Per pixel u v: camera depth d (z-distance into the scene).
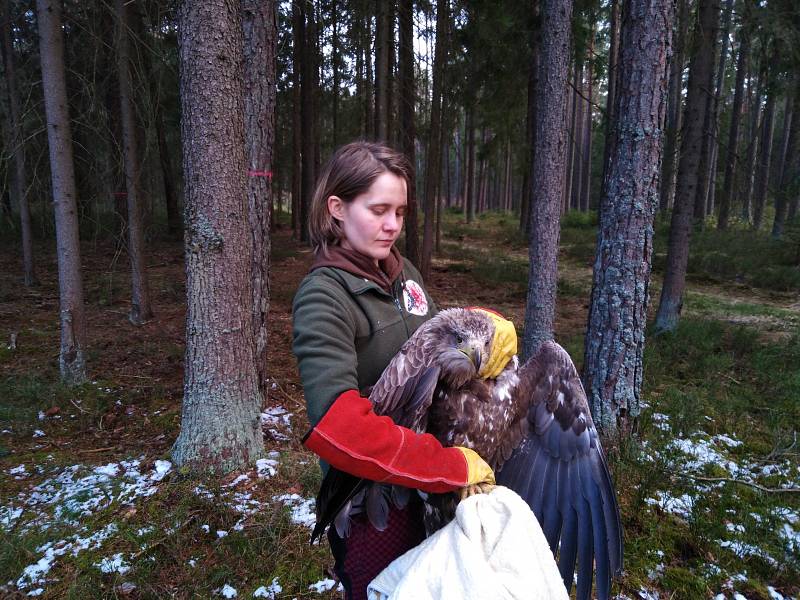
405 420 1.28
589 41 12.05
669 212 21.00
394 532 1.44
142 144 10.70
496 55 11.97
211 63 3.80
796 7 7.91
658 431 4.86
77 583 2.98
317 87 17.41
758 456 4.65
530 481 1.55
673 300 8.45
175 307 9.84
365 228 1.37
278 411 5.45
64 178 5.86
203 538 3.41
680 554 3.31
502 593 1.15
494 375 1.39
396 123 12.55
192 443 4.17
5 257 13.85
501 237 23.33
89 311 9.45
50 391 5.90
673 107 16.83
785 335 8.48
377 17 10.37
